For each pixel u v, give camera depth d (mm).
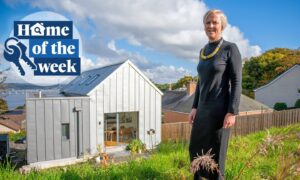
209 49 2365
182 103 25047
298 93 33000
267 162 2842
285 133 1802
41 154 12180
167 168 2934
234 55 2227
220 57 2252
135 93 14773
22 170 2732
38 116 12156
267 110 23344
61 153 12633
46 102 12320
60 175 2559
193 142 2379
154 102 15383
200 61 2426
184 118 23141
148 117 15164
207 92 2299
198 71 2432
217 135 2248
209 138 2270
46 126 12336
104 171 2820
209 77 2287
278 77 34688
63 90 18938
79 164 3404
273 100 35250
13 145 16312
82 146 13117
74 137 12992
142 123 14992
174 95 28609
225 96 2260
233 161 3070
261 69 42094
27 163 11859
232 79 2213
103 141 13734
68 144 12828
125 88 14461
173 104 26031
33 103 12031
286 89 34062
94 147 13445
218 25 2309
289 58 40938
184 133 14898
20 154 13531
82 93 14219
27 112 11922
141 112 14969
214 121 2254
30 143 11969
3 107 11602
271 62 41375
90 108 13453
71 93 15969
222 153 2238
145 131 15039
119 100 14312
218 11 2344
